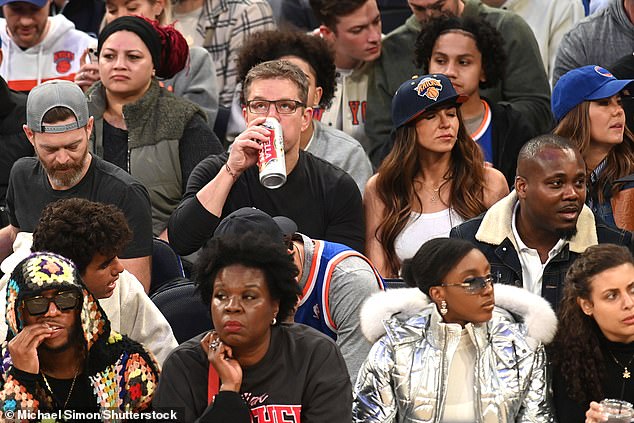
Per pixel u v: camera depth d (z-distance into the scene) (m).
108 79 23.16
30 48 28.31
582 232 18.33
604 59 26.30
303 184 20.12
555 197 17.84
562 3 28.69
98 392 14.70
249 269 13.95
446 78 21.25
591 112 21.62
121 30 23.25
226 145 27.31
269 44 23.45
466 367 15.72
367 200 21.48
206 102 27.09
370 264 17.75
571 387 15.81
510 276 18.52
